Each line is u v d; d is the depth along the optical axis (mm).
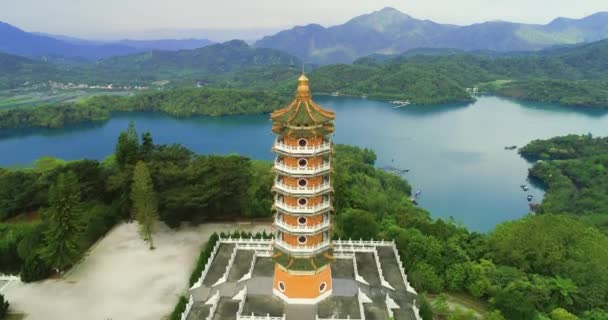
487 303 71375
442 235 86562
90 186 96812
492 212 142500
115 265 79062
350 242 79062
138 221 91250
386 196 121938
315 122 54812
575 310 70750
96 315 65500
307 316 60750
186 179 92562
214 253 77125
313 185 58250
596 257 78250
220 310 62438
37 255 75312
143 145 106250
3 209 95812
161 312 66250
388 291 66875
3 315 64062
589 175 163000
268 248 76438
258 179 105250
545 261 78312
